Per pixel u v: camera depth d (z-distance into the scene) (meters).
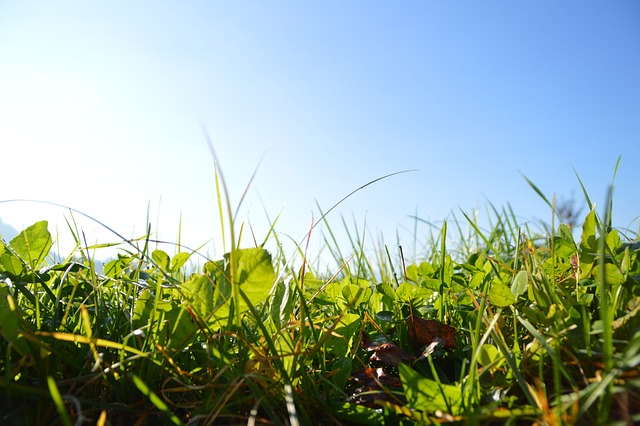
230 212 0.21
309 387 0.24
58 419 0.20
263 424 0.21
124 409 0.22
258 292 0.23
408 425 0.21
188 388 0.22
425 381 0.20
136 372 0.24
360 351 0.30
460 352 0.28
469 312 0.30
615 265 0.25
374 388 0.25
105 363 0.23
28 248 0.30
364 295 0.33
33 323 0.26
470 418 0.18
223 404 0.21
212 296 0.24
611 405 0.19
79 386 0.23
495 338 0.24
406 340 0.30
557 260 0.32
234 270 0.21
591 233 0.27
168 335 0.24
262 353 0.24
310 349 0.26
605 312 0.19
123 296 0.29
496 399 0.21
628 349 0.19
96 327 0.25
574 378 0.22
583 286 0.27
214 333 0.25
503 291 0.27
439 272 0.34
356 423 0.22
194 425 0.21
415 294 0.34
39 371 0.22
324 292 0.34
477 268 0.33
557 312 0.25
